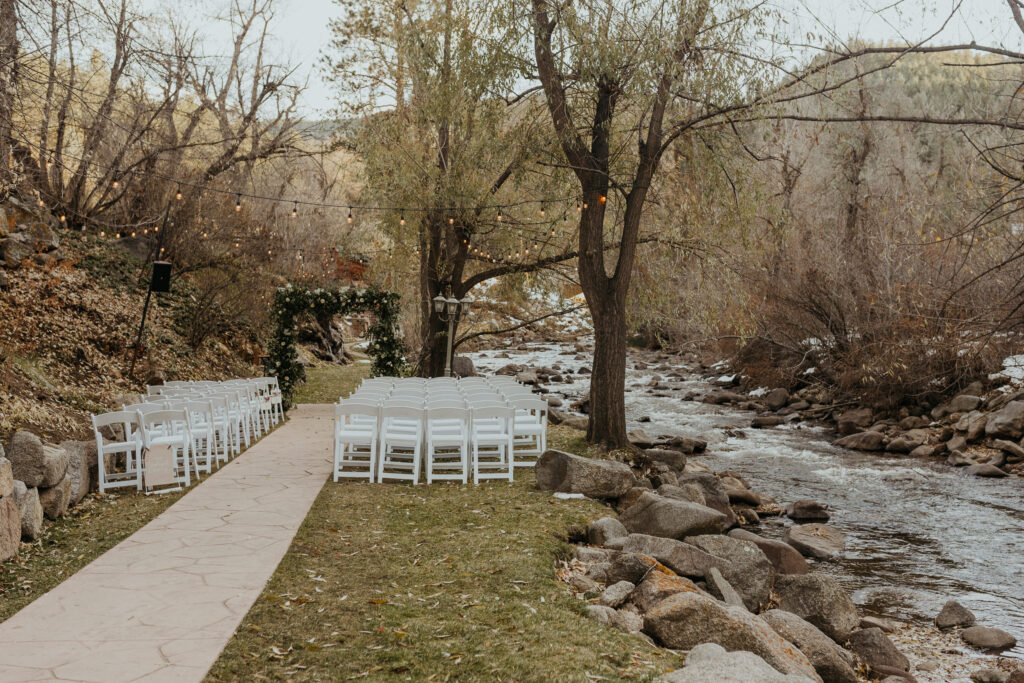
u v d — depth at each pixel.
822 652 6.50
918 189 27.91
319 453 13.58
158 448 9.97
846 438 19.03
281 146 32.19
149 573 6.75
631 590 7.06
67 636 5.35
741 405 25.62
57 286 17.53
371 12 22.08
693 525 8.85
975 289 18.62
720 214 15.66
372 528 8.45
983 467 15.64
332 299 20.25
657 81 12.73
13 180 15.24
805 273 25.20
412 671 4.93
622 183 15.16
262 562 7.10
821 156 32.78
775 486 14.63
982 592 9.10
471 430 11.39
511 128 15.50
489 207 18.25
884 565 10.08
